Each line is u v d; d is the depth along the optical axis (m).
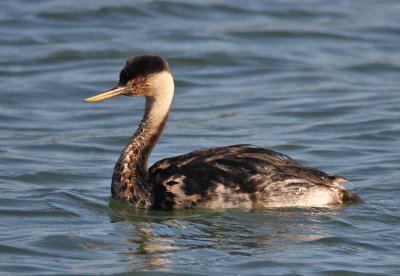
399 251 12.84
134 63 14.73
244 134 19.06
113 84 22.44
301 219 13.85
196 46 25.17
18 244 12.82
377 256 12.67
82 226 13.69
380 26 27.08
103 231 13.45
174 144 18.31
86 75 23.02
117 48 24.67
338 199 14.48
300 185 14.28
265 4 28.66
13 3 27.55
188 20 27.25
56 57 24.03
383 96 21.78
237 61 24.34
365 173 16.58
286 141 18.55
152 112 14.81
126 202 14.41
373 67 24.11
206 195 14.13
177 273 11.95
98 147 18.23
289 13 28.00
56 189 15.43
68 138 18.78
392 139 18.78
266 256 12.55
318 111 20.67
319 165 17.11
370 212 14.14
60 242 12.95
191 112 20.72
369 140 18.73
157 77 14.76
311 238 13.19
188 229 13.53
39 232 13.34
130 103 21.48
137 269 12.05
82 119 20.25
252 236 13.28
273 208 14.20
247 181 14.19
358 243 13.05
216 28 26.67
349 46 25.73
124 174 14.45
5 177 16.12
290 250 12.77
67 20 26.56
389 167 16.89
